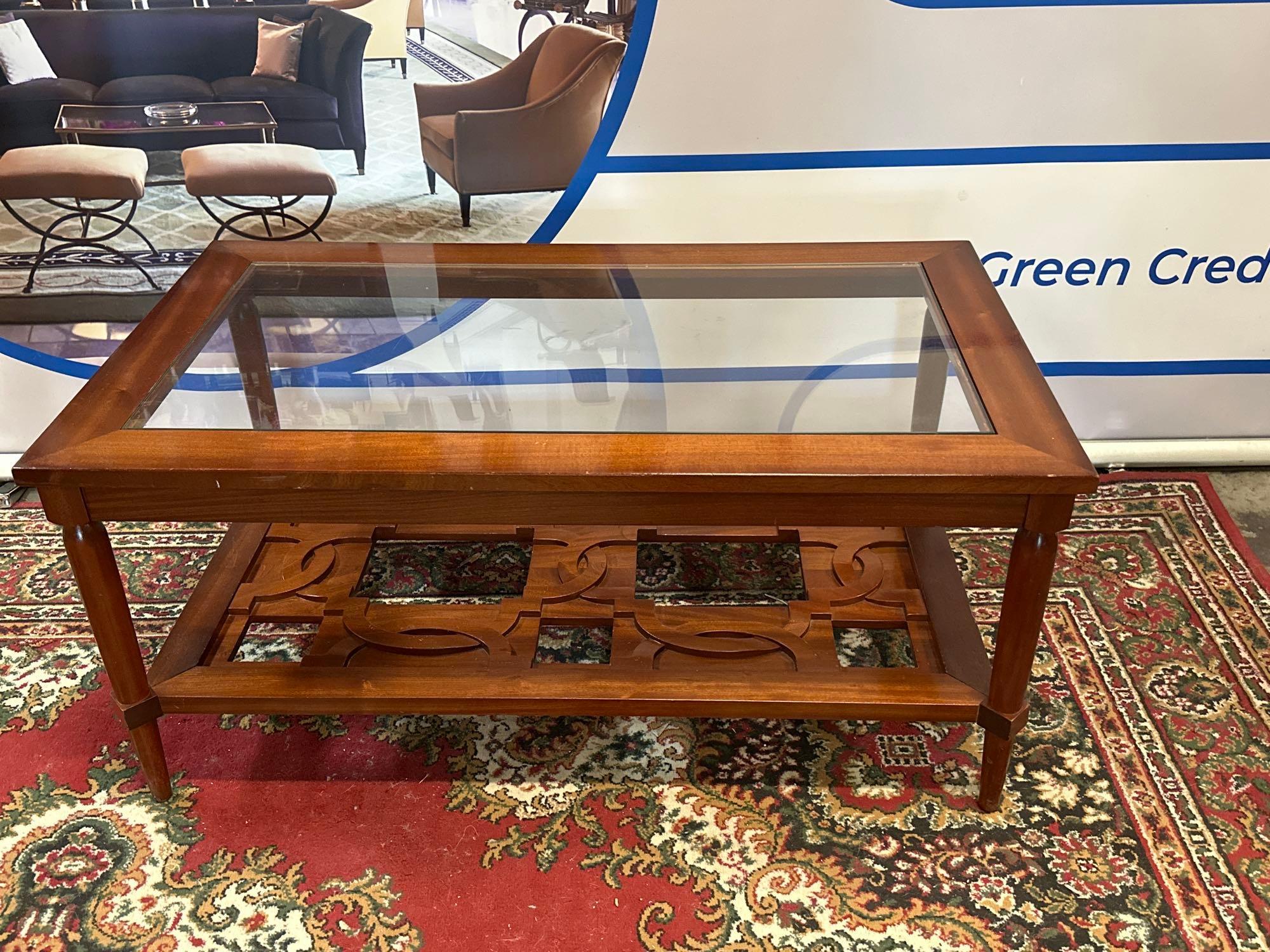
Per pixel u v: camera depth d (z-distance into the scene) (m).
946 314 1.52
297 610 1.63
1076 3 1.77
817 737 1.58
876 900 1.34
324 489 1.22
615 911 1.33
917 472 1.18
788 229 2.01
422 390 1.37
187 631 1.56
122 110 1.86
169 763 1.55
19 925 1.32
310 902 1.35
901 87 1.85
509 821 1.46
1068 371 2.18
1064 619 1.81
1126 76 1.84
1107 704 1.64
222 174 1.93
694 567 1.95
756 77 1.84
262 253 1.71
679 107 1.87
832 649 1.52
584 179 1.95
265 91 1.85
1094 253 2.03
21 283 2.02
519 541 1.81
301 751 1.57
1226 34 1.80
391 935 1.30
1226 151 1.91
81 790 1.51
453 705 1.44
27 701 1.66
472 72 1.83
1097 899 1.34
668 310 1.55
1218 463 2.23
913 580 1.66
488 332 1.51
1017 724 1.37
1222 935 1.29
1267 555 1.98
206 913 1.33
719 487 1.20
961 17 1.78
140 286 2.04
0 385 2.14
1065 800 1.48
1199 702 1.64
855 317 1.52
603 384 1.38
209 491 1.24
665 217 2.00
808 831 1.44
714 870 1.38
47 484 1.21
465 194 1.95
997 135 1.90
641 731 1.60
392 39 1.80
